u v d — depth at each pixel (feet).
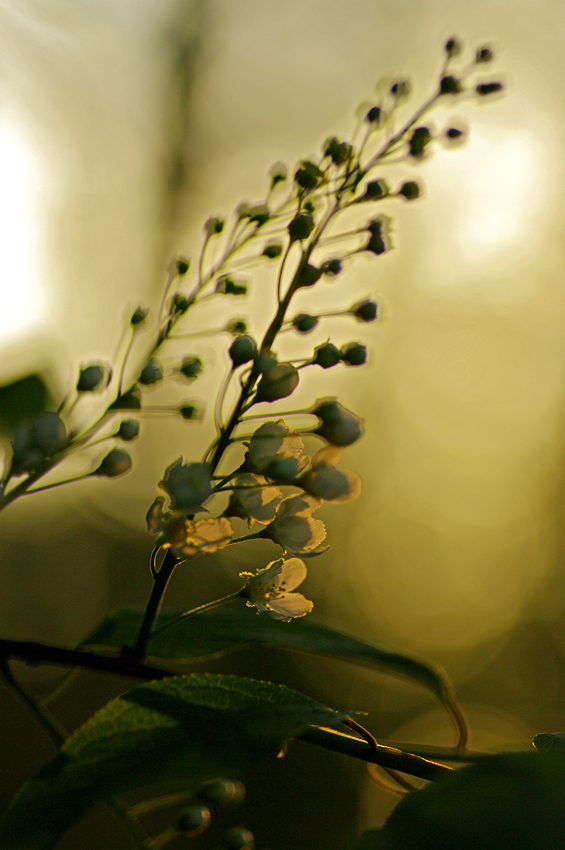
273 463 1.05
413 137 1.15
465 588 5.41
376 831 0.95
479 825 0.94
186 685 1.05
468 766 0.96
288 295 1.10
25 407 1.31
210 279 1.16
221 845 1.11
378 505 5.35
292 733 1.03
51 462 1.09
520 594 5.43
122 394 1.12
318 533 1.07
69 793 1.00
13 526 3.56
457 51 1.18
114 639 1.16
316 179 1.11
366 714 1.04
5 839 0.99
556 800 0.95
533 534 5.45
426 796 0.95
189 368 1.14
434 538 5.36
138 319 1.14
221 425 1.07
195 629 1.17
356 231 1.12
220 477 1.05
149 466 3.57
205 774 1.01
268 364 1.06
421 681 1.18
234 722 1.03
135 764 1.01
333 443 1.06
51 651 1.07
